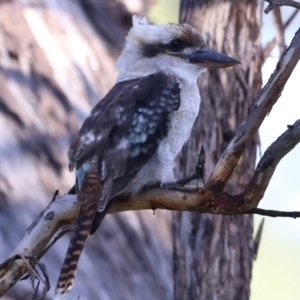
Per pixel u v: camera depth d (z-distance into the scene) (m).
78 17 17.11
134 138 8.93
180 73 9.87
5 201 14.12
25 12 16.05
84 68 16.25
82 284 14.08
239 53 10.80
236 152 7.98
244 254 10.73
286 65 7.84
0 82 15.15
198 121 10.67
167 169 8.96
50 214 8.45
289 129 7.86
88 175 8.59
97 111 9.12
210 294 10.62
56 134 15.14
